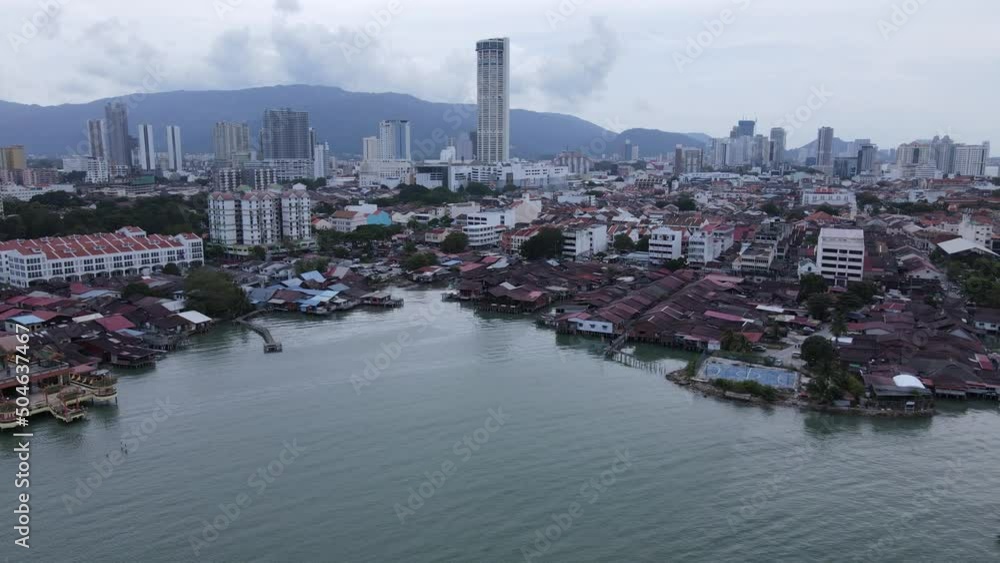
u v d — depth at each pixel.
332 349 123.25
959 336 118.00
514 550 63.06
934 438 85.06
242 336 133.12
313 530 66.00
